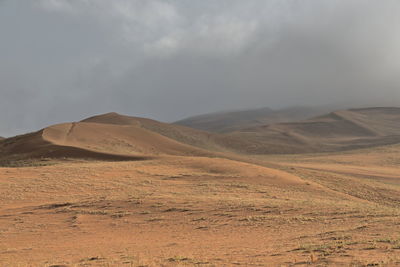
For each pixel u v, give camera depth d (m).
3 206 38.47
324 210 30.56
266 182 53.66
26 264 15.74
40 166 64.31
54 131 115.31
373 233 18.81
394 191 59.47
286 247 16.75
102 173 57.25
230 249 17.44
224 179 55.09
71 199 41.31
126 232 26.14
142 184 50.94
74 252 19.17
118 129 133.00
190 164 66.56
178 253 17.05
